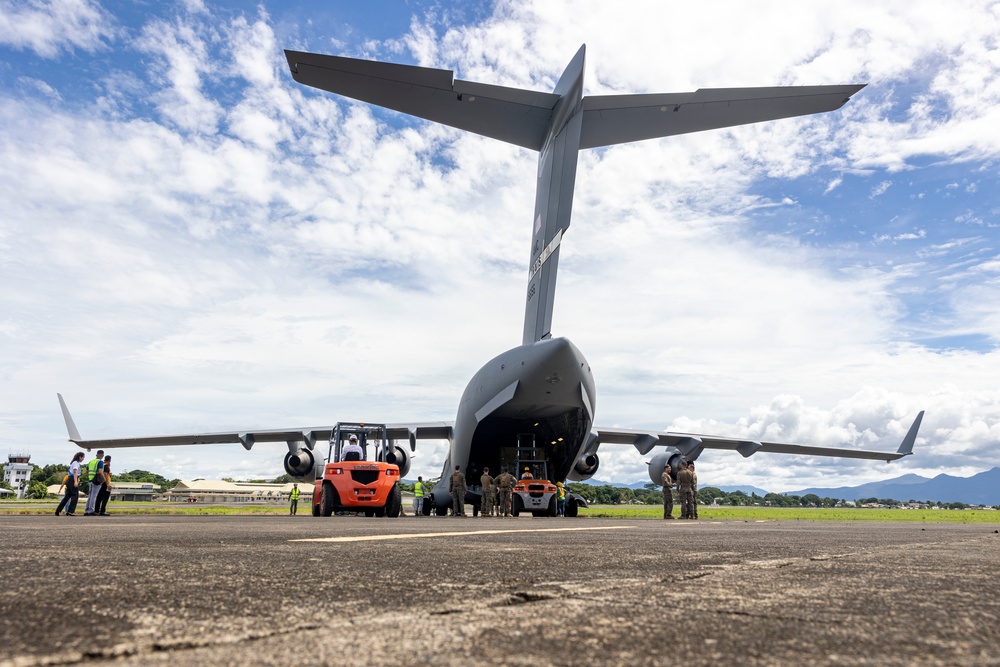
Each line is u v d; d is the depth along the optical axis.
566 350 16.16
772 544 5.40
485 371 19.23
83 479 16.67
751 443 27.73
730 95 13.59
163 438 26.67
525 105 15.30
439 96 14.41
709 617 1.98
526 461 21.08
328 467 16.53
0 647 1.52
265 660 1.45
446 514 24.80
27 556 3.66
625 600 2.29
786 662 1.47
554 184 15.85
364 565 3.34
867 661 1.48
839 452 28.47
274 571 3.04
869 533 8.12
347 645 1.59
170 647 1.55
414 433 24.38
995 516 37.22
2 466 143.38
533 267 18.19
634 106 14.34
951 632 1.80
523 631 1.76
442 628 1.80
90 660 1.43
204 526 8.12
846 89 13.07
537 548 4.62
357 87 13.56
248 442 25.56
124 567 3.14
